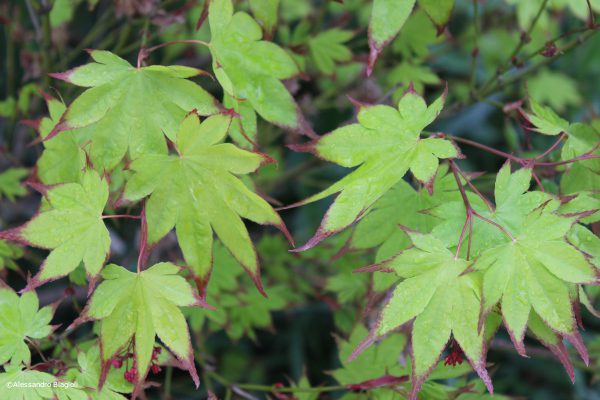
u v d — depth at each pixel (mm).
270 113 594
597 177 603
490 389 545
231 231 567
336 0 614
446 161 604
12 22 764
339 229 562
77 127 564
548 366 1003
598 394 993
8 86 779
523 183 566
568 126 609
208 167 565
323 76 790
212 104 574
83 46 753
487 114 1108
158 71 573
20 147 831
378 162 573
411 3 571
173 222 565
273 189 918
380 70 796
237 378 1001
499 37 918
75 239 564
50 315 582
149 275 565
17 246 646
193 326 711
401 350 653
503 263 549
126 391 580
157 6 689
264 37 601
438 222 595
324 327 1037
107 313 563
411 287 553
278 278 792
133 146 569
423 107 581
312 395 671
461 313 550
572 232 572
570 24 1042
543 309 546
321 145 579
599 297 681
